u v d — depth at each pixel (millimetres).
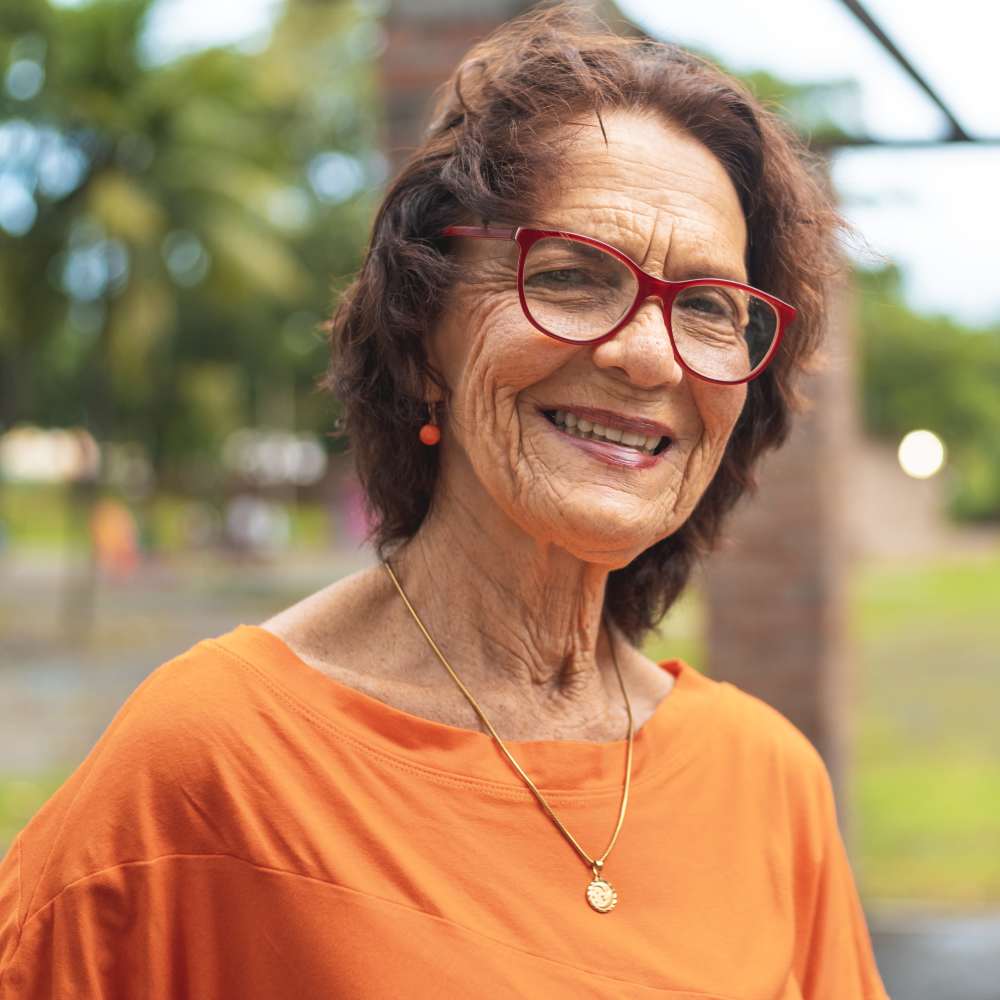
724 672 5141
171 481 43750
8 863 1335
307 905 1256
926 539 40344
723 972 1398
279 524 40188
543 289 1369
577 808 1417
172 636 19469
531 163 1378
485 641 1510
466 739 1405
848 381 5395
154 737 1298
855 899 1683
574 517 1368
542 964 1297
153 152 24125
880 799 8570
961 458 42906
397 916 1266
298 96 32594
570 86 1410
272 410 39969
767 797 1595
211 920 1265
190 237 25016
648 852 1437
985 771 9422
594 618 1555
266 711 1339
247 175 25188
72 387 35750
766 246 1564
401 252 1438
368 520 1597
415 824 1332
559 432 1396
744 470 1706
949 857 7062
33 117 22953
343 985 1232
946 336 39625
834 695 5109
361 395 1528
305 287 34469
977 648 16938
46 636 19578
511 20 1579
